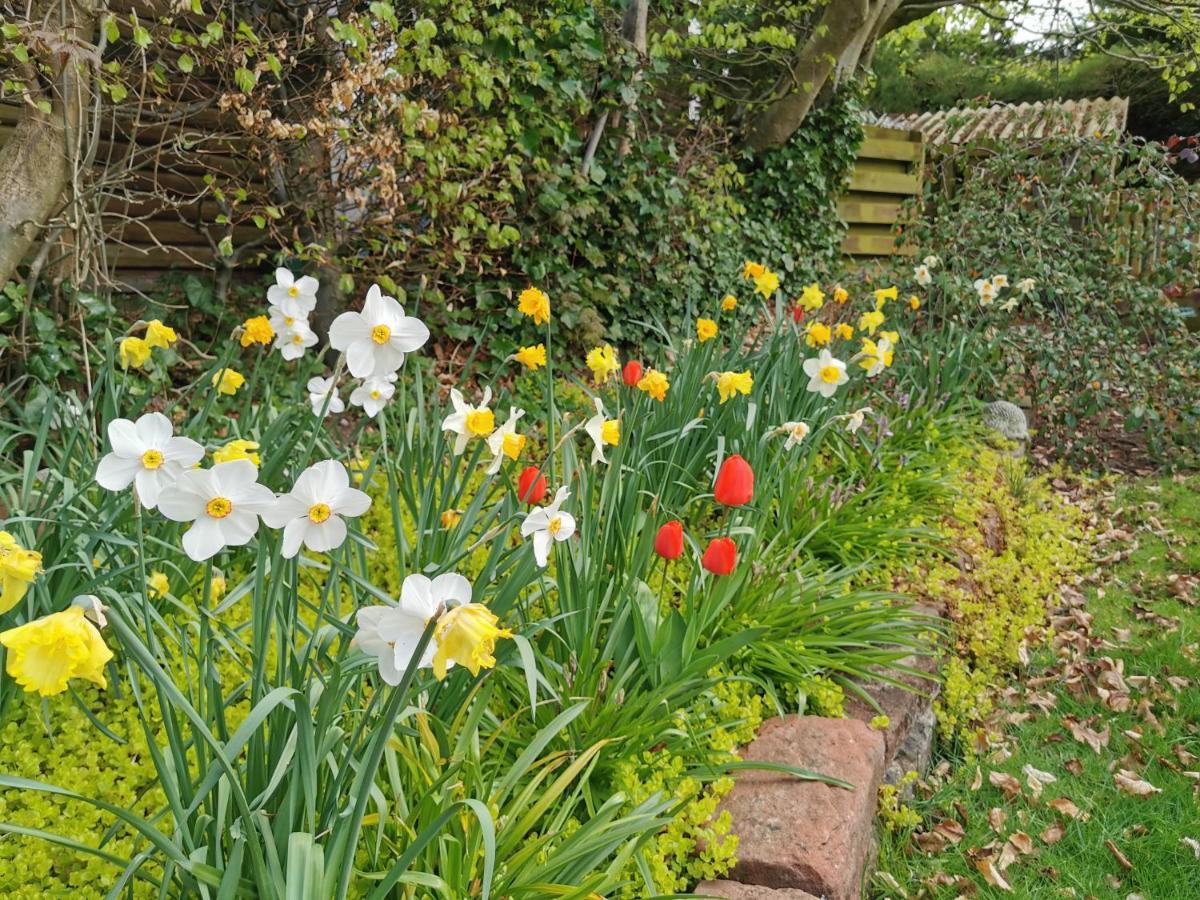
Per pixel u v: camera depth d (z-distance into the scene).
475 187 5.11
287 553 1.36
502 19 5.19
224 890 1.33
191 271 5.59
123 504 2.17
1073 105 11.86
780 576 3.12
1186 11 9.77
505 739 2.21
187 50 4.60
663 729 2.31
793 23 9.02
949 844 2.77
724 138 7.96
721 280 7.09
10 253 3.85
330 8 5.14
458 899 1.66
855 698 2.98
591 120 6.29
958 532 4.23
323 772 1.61
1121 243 7.00
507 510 2.44
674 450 3.21
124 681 2.12
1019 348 6.59
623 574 2.63
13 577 1.21
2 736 1.97
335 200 4.97
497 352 5.55
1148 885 2.66
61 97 3.77
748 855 2.12
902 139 10.02
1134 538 5.31
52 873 1.82
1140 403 6.36
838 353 4.75
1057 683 3.73
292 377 4.82
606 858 1.98
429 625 1.17
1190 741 3.37
